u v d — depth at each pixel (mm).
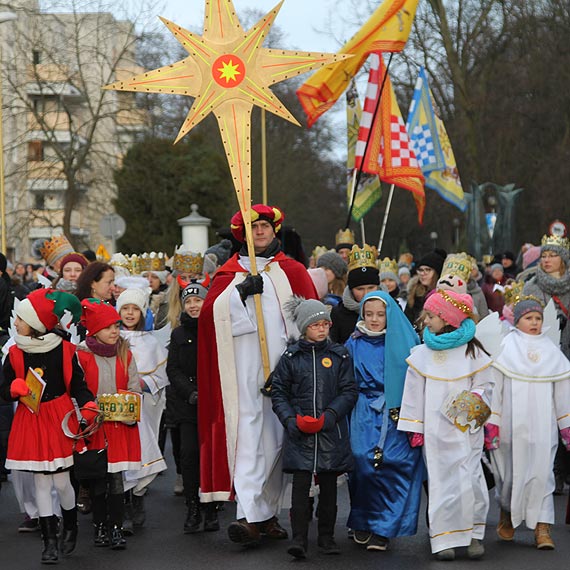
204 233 28438
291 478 7637
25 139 39750
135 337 8539
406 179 15953
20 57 33219
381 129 15938
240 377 7512
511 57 35562
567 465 8539
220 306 7492
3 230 23047
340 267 10125
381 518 7109
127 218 38281
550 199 35031
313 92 14969
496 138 37281
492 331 7316
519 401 7379
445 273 8406
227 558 7012
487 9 32750
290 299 7484
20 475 7668
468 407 6945
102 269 8453
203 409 7609
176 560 7004
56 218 47375
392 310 7348
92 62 31953
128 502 8242
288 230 10875
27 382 6969
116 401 7215
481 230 30641
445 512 6906
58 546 7262
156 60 32594
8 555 7246
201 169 38406
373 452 7156
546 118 36312
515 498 7297
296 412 7098
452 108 36844
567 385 7453
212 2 7746
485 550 7191
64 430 6984
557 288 9500
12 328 8008
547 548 7215
